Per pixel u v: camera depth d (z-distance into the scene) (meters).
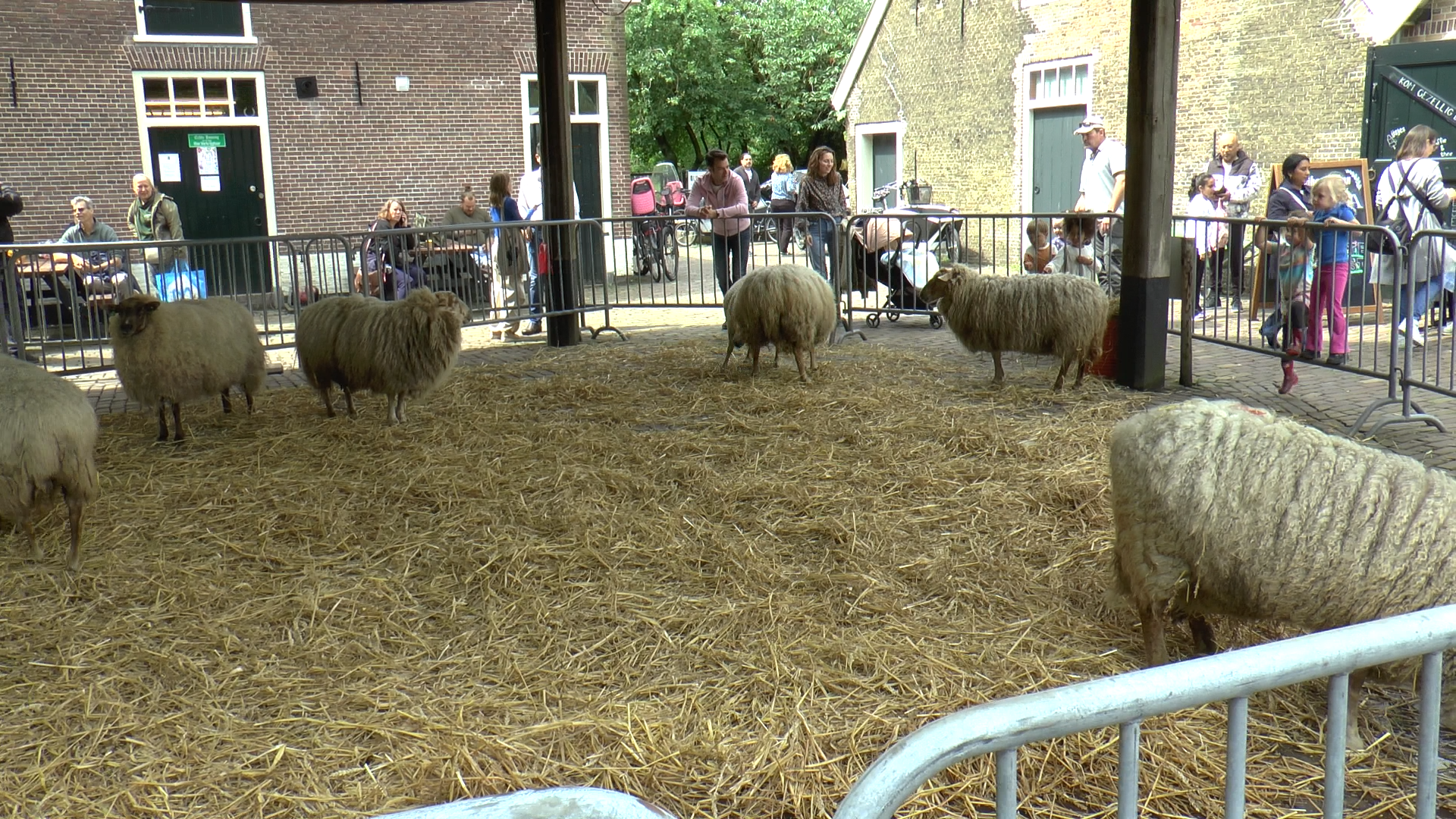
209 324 5.95
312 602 3.81
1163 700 1.47
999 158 17.16
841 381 7.25
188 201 14.54
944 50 18.02
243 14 14.35
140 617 3.73
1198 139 14.09
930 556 4.16
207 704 3.14
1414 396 6.68
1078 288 6.57
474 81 15.77
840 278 9.70
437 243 10.01
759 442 5.73
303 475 5.29
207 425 6.39
